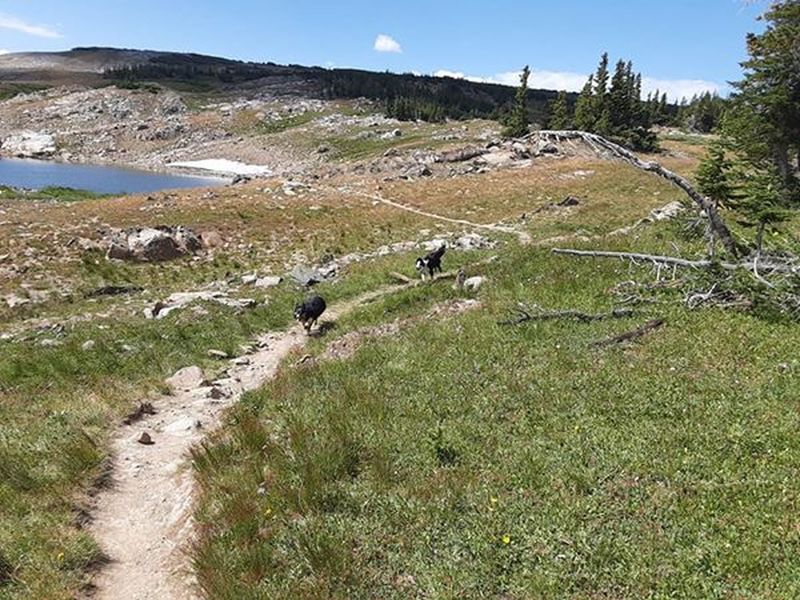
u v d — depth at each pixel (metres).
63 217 44.28
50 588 7.98
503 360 13.55
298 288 28.95
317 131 171.62
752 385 11.15
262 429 11.59
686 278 16.77
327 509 8.93
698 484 8.47
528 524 8.05
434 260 27.48
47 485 10.40
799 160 47.66
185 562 8.60
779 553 7.00
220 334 20.86
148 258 36.97
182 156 164.50
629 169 65.94
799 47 40.62
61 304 28.33
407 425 10.99
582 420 10.50
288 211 49.97
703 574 6.85
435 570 7.45
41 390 16.00
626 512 8.06
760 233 18.34
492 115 186.00
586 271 20.09
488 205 53.44
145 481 11.13
